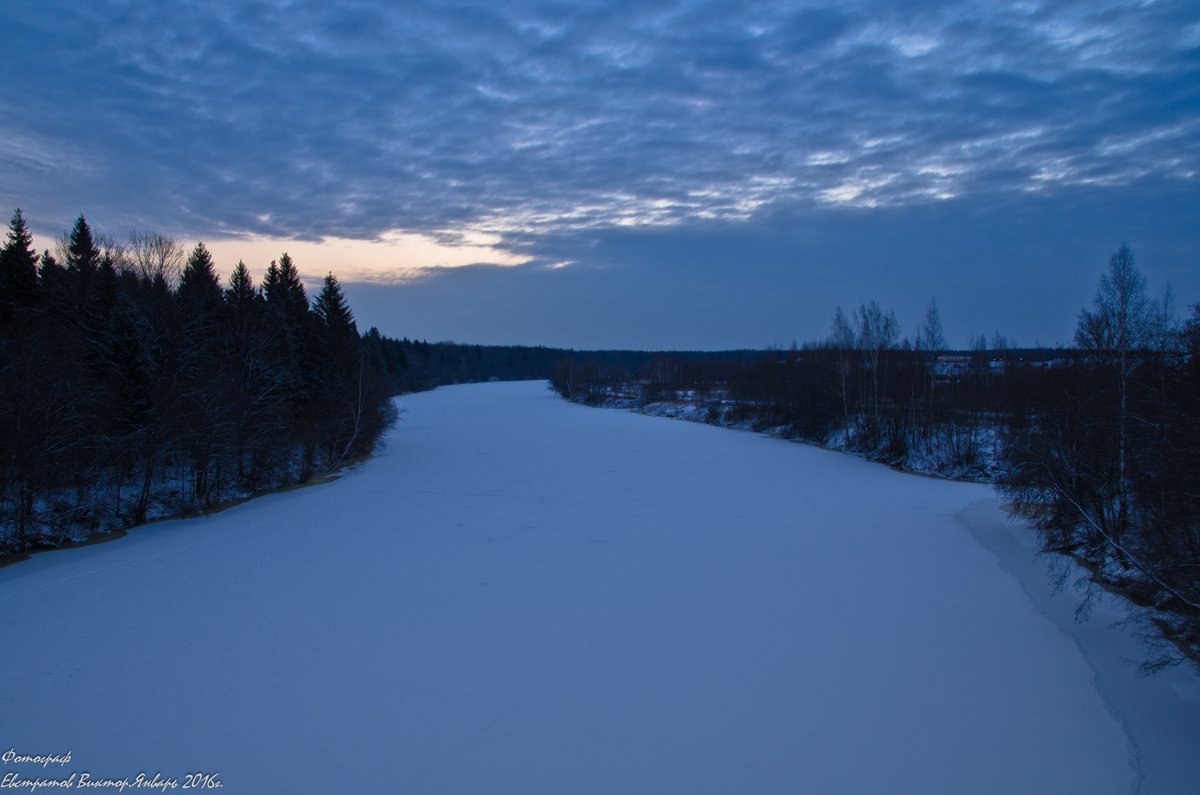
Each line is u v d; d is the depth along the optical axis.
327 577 20.14
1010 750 11.38
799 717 12.38
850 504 30.41
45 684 13.69
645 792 10.27
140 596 18.62
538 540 24.28
